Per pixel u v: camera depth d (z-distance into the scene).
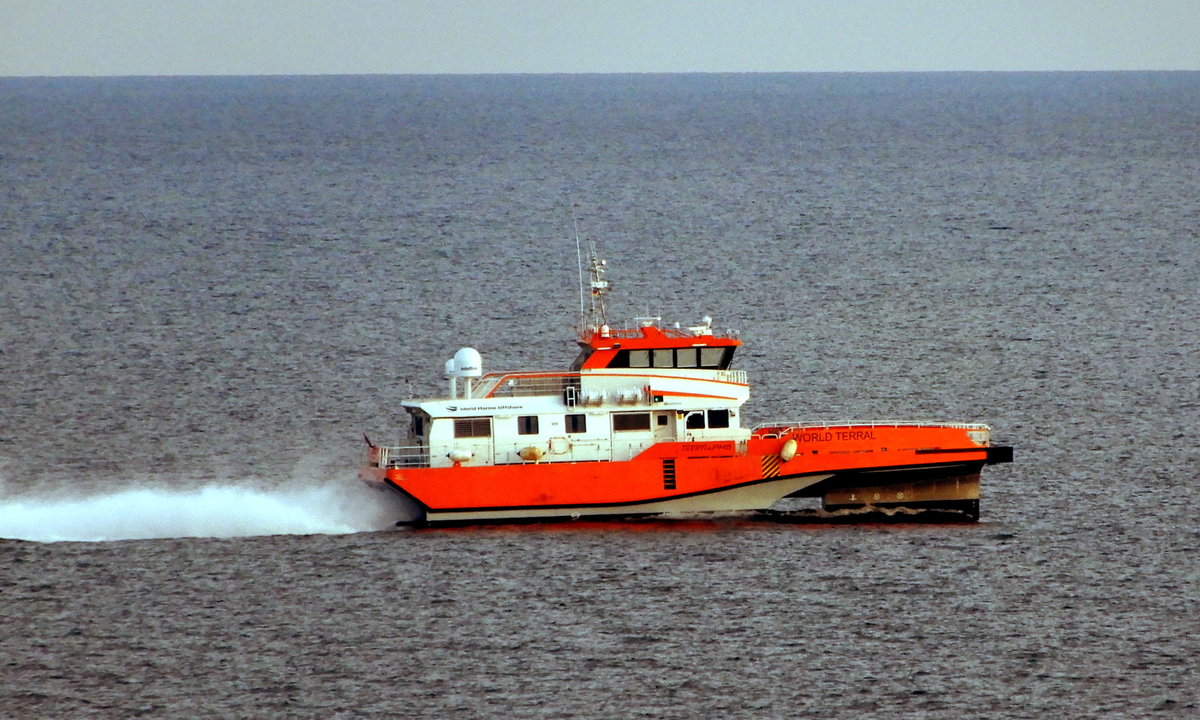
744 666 162.62
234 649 167.00
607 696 156.00
